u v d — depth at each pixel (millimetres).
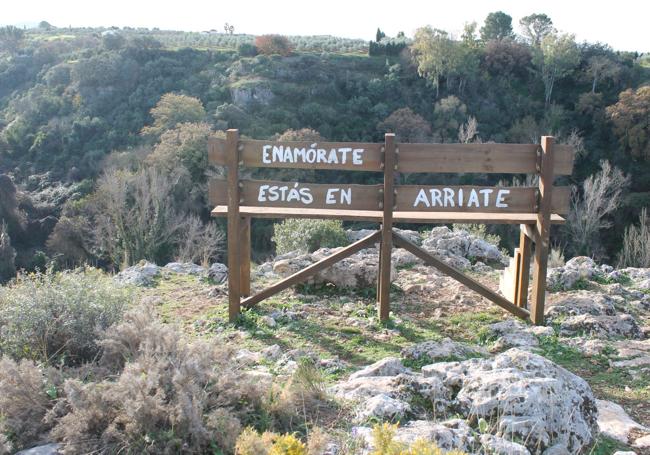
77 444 3771
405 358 5766
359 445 3697
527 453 3604
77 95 47125
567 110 50094
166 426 3883
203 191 33938
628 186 39906
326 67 55344
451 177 40250
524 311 7215
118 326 5023
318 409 4348
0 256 30609
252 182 7012
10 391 4121
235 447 3615
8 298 5656
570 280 8578
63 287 5719
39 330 5348
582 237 35156
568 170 6828
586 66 53562
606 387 5402
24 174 41500
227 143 6879
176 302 8016
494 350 6297
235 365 4965
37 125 45750
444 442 3625
